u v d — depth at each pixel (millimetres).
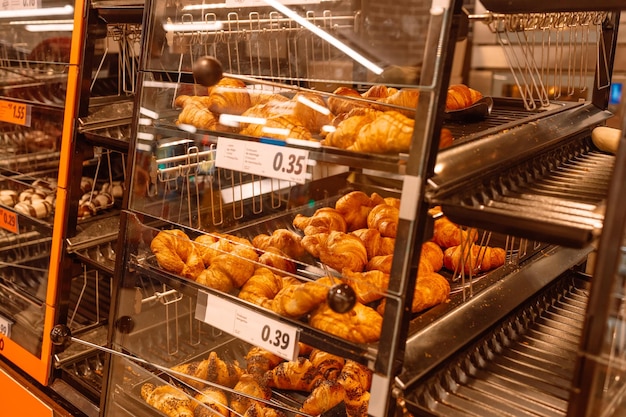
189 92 1521
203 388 1461
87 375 1774
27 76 1846
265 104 1372
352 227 1539
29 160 1894
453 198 1061
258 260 1403
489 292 1412
